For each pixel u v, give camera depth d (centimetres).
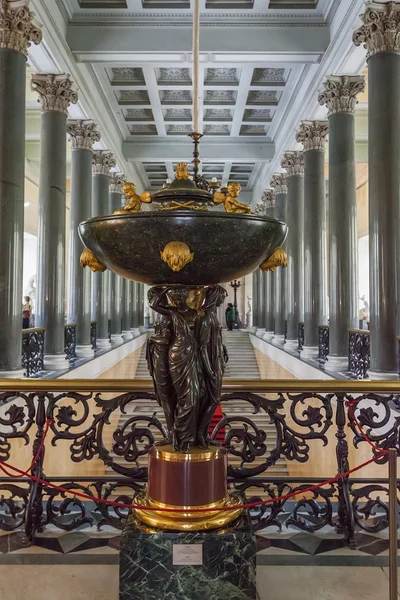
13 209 644
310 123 1158
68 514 325
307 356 1155
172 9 920
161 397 251
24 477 304
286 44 938
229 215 207
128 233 211
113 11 916
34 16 729
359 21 766
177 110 1431
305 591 247
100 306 1421
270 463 302
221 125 1550
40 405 302
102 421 302
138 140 1633
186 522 230
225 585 225
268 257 244
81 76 1033
